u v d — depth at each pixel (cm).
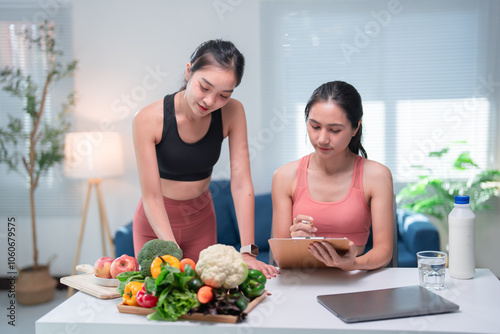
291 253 143
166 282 112
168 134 169
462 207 142
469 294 128
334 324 108
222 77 139
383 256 155
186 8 388
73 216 400
